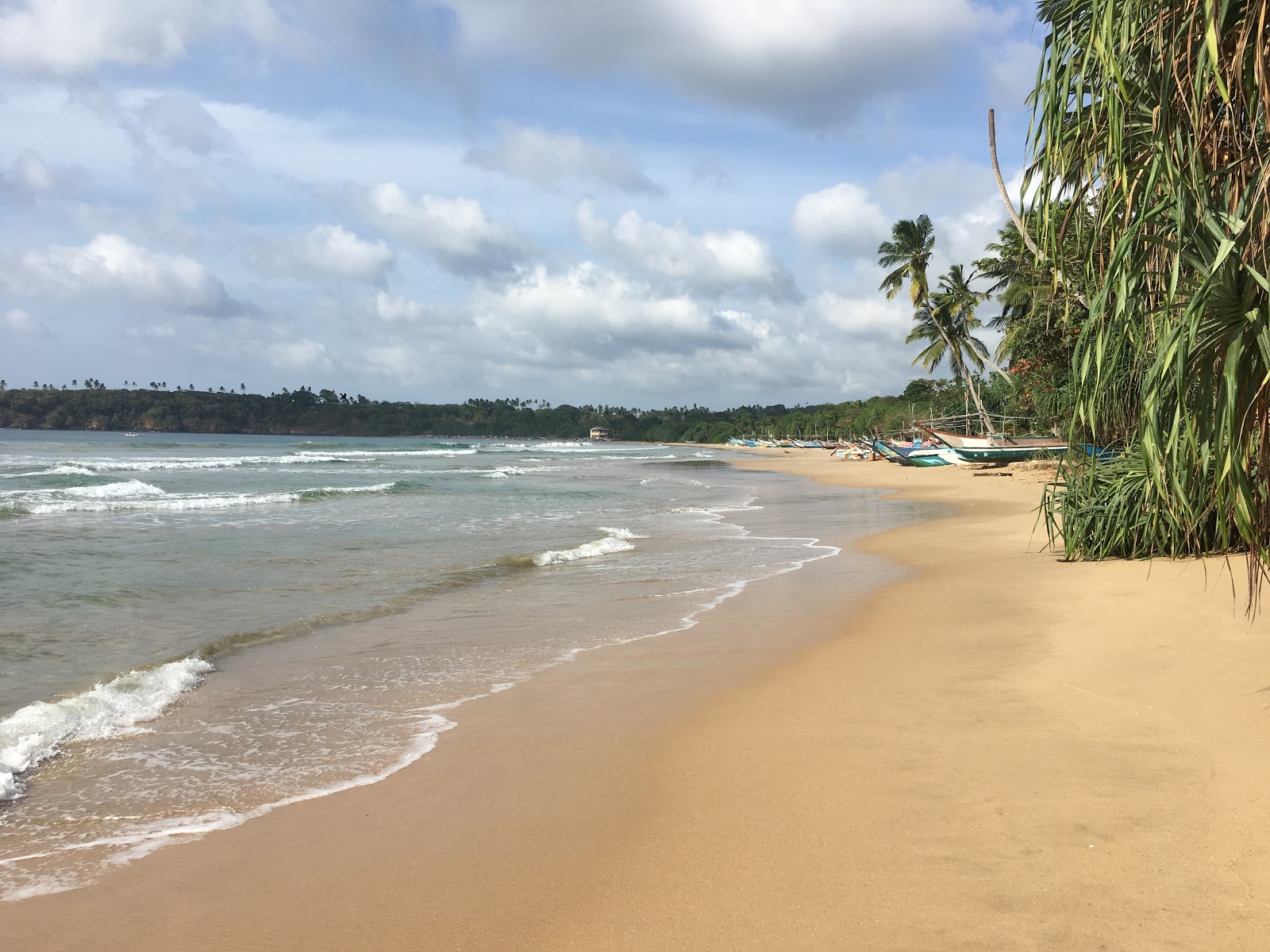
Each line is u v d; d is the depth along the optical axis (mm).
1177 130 3732
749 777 4617
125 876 3721
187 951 3115
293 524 19625
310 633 8750
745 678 6805
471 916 3311
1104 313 3934
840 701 5934
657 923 3172
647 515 22719
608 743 5336
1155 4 3826
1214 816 3736
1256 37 3539
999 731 5051
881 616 8992
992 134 12461
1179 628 7059
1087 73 4266
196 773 4977
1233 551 10094
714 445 197125
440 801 4500
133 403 194000
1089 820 3771
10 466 43406
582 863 3715
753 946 2971
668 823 4082
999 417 50344
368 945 3125
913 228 49375
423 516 21891
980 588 10047
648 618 9383
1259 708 5000
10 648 7949
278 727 5805
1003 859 3477
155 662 7559
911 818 3934
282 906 3436
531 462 70125
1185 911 3027
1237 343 3441
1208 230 3523
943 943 2912
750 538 17172
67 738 5578
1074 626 7617
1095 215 4570
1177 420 3629
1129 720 5051
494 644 8234
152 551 14852
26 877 3721
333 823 4254
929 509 23453
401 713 6113
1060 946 2857
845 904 3219
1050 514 11938
